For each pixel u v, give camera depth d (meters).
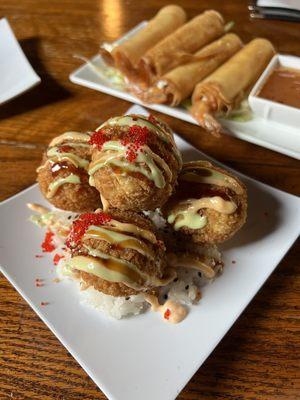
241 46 0.28
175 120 0.25
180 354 0.14
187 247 0.18
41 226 0.19
